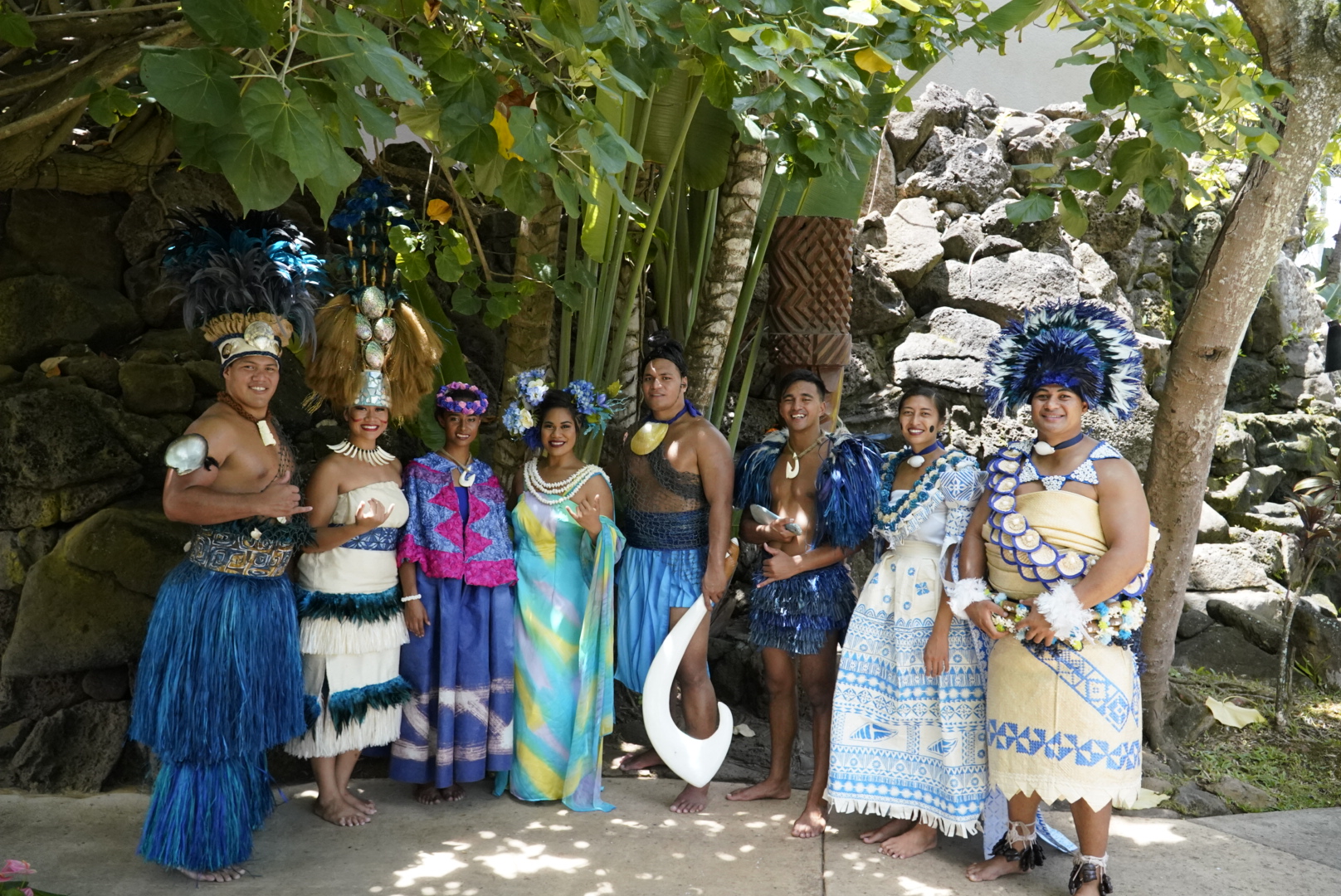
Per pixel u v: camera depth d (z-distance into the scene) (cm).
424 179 493
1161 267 633
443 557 354
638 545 379
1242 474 581
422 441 431
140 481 426
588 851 333
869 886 313
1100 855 298
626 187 414
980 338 550
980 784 325
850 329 562
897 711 337
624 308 465
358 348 341
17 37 284
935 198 598
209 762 298
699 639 369
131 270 477
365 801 360
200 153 203
